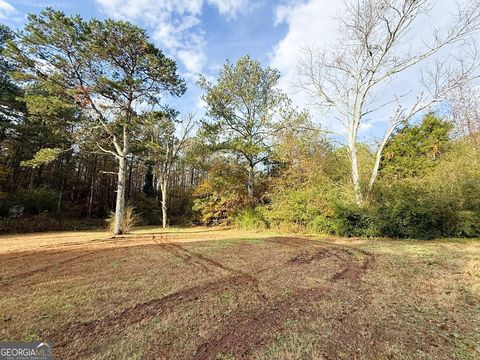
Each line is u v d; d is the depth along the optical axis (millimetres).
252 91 19297
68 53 12445
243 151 18859
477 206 11211
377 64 13289
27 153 23109
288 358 2381
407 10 12180
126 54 13297
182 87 15133
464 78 11711
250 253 7750
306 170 16578
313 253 7738
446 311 3432
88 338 2746
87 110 13789
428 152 19578
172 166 25422
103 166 28578
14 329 2934
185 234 14859
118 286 4488
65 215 23156
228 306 3615
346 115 14289
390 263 6289
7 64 17906
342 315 3312
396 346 2594
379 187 13344
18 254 7848
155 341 2697
